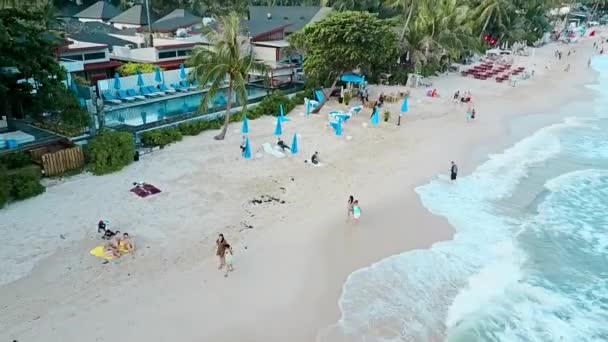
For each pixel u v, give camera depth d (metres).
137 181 26.06
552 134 40.22
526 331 16.92
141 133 31.92
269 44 51.06
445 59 64.50
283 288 18.00
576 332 17.08
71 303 16.39
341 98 45.12
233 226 22.00
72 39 47.09
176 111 40.09
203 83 30.42
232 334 15.54
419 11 60.62
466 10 63.59
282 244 20.88
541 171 31.77
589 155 35.31
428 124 40.72
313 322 16.39
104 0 86.06
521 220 24.75
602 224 24.81
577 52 97.00
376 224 23.25
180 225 21.75
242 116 38.00
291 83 49.62
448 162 32.12
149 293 17.17
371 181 28.22
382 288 18.50
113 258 18.91
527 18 101.31
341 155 32.00
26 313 15.77
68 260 18.67
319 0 92.19
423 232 22.81
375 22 41.84
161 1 80.50
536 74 69.25
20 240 19.80
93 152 26.78
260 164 29.48
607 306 18.55
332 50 40.53
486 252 21.55
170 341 15.06
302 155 31.45
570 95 56.22
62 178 25.83
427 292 18.52
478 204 26.25
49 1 51.62
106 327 15.41
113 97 39.97
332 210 24.31
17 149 26.06
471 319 17.25
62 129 29.34
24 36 25.77
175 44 49.47
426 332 16.42
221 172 27.98
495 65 71.50
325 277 18.88
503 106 49.12
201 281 18.03
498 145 36.62
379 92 50.19
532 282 19.67
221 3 83.50
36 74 26.78
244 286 17.94
